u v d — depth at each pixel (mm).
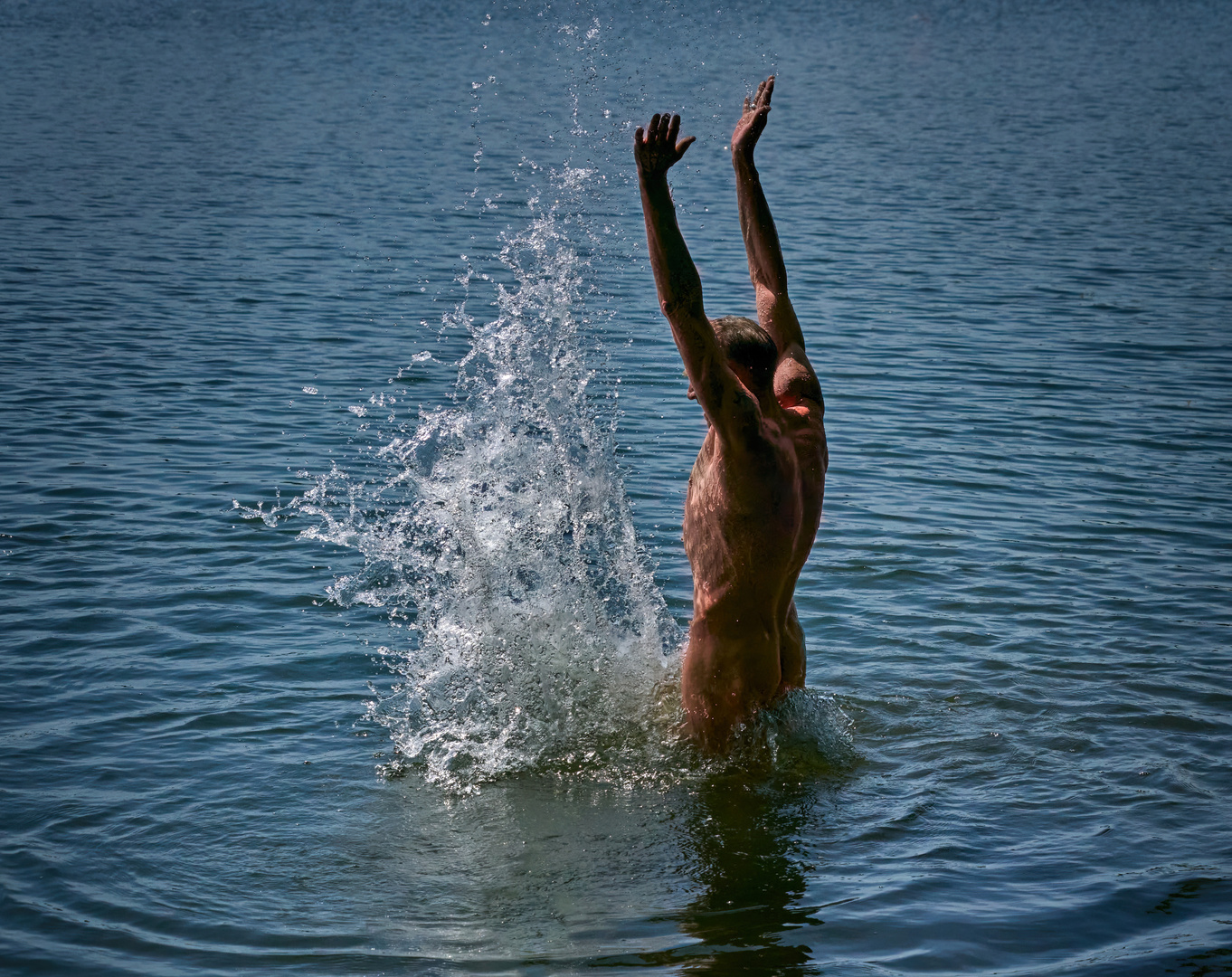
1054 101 42656
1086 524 8969
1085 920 4551
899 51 61062
